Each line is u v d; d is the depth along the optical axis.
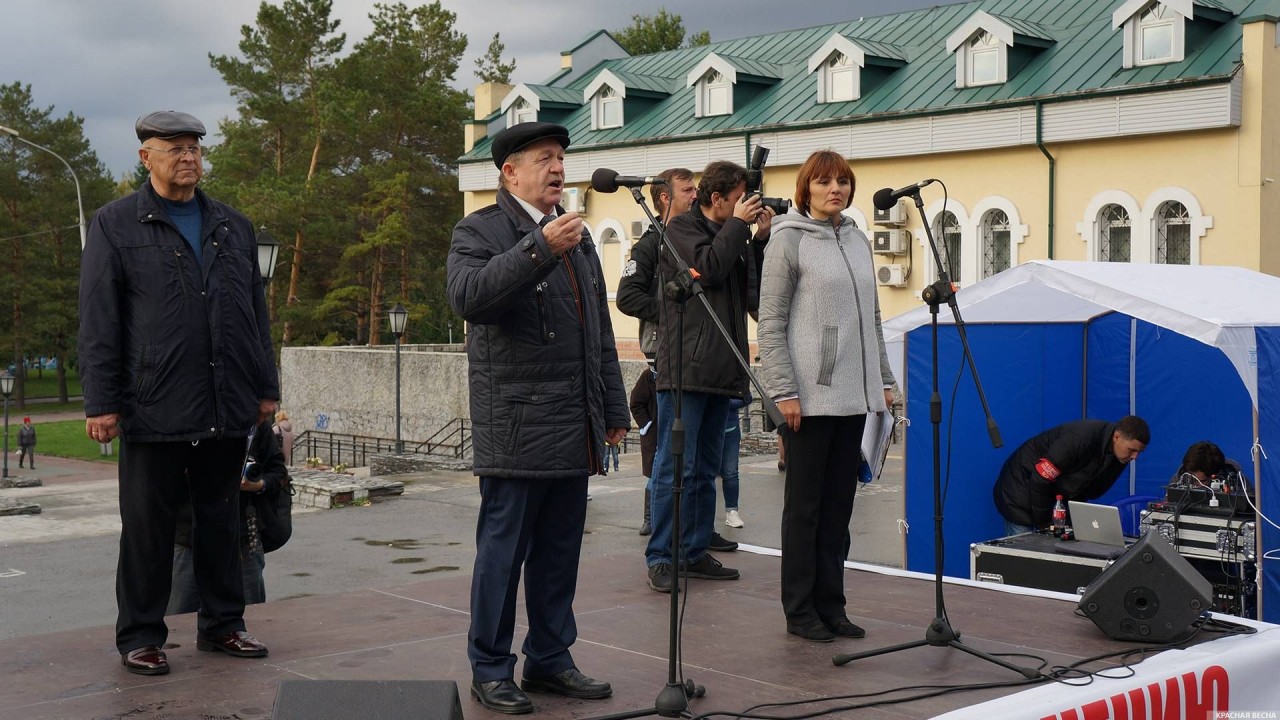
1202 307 7.27
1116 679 4.55
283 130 50.19
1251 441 9.31
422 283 50.31
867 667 4.83
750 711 4.23
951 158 23.55
